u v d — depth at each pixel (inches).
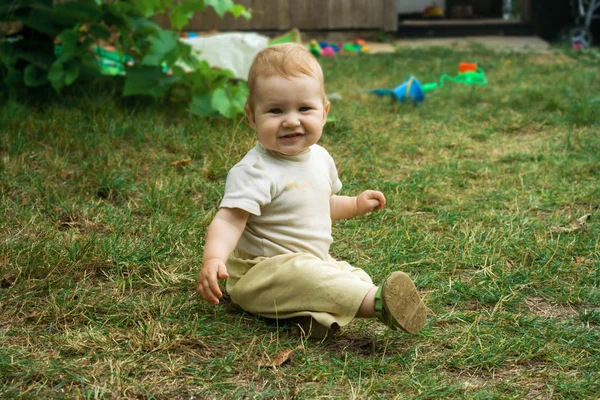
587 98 264.4
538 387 87.8
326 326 95.2
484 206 154.4
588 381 88.0
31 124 187.8
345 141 202.7
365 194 113.7
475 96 270.2
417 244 131.2
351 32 469.4
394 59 381.4
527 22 513.7
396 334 99.6
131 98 223.8
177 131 194.9
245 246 103.3
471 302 111.9
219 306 105.7
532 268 123.0
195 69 218.1
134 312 101.0
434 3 600.7
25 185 152.1
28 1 216.5
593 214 149.4
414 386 86.0
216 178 167.6
